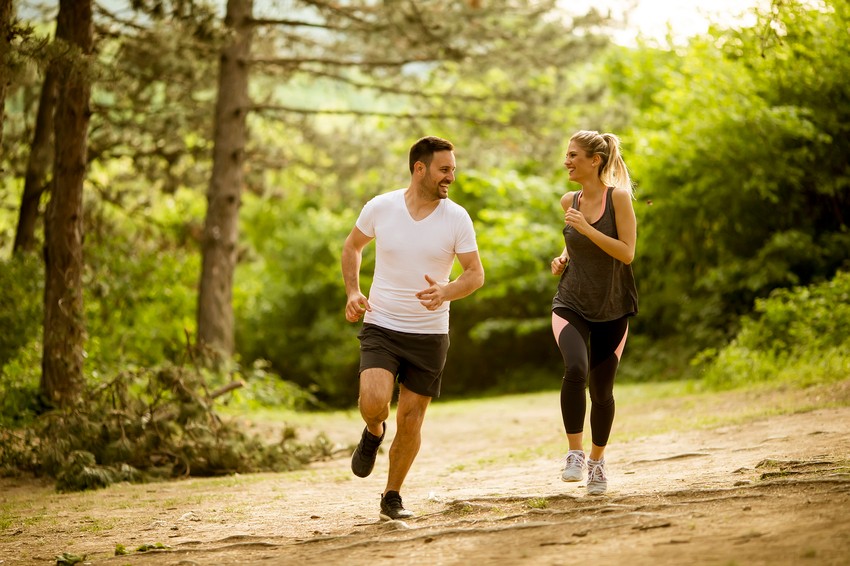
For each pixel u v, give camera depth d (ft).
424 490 25.91
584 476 25.17
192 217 91.81
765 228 74.69
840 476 18.45
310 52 79.05
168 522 22.79
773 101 67.97
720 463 24.57
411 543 16.75
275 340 115.34
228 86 69.10
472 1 74.69
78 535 21.70
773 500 16.99
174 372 38.17
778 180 68.54
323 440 41.09
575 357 20.27
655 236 79.87
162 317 70.54
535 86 82.69
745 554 13.17
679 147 73.36
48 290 43.68
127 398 37.99
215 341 67.62
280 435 47.62
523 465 30.58
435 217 19.88
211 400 38.86
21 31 29.66
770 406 38.01
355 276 20.48
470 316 107.96
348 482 30.01
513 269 102.53
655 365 82.07
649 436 33.58
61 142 43.04
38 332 51.67
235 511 24.00
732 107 67.26
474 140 83.82
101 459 34.50
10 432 37.47
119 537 21.02
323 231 117.91
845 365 44.21
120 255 66.54
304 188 93.97
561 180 106.32
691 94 72.64
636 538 15.01
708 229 78.38
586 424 44.14
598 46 77.82
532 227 101.81
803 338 53.11
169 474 34.35
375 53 75.82
